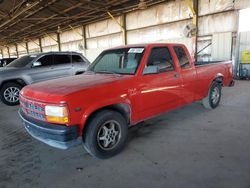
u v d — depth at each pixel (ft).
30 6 44.45
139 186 7.91
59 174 8.91
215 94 17.15
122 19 50.11
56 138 8.66
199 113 16.37
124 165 9.40
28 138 12.89
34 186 8.14
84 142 9.55
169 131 13.07
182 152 10.31
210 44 36.04
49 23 64.34
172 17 40.50
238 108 17.28
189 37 37.83
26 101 9.91
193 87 14.40
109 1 43.24
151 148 10.89
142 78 10.98
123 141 10.52
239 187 7.57
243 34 31.68
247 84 28.19
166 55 12.55
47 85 10.27
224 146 10.72
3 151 11.21
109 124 10.01
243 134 12.09
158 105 12.00
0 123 16.14
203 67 15.26
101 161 9.84
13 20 60.64
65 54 25.82
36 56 23.94
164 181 8.12
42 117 9.11
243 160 9.32
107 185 8.07
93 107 9.07
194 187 7.70
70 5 46.83
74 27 66.59
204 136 12.07
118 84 10.00
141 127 13.91
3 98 21.88
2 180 8.57
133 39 49.65
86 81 10.27
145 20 45.68
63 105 8.41
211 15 34.96
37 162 9.95
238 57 32.78
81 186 8.07
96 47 61.31
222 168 8.77
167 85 12.29
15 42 110.32
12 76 21.86
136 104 10.78
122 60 12.13
